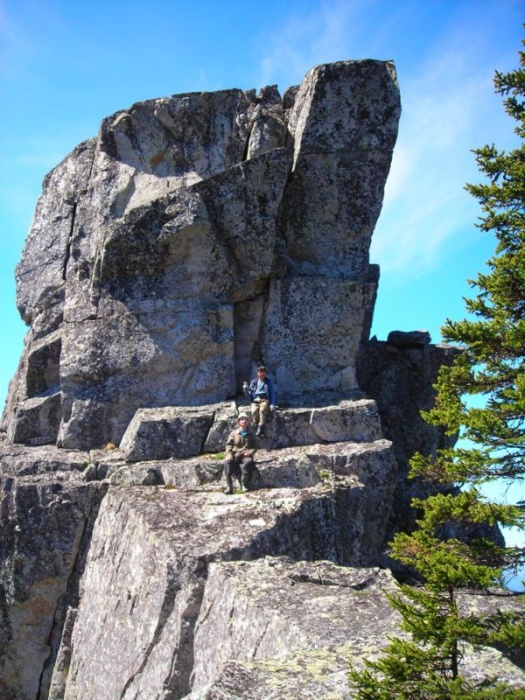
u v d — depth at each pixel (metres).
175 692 17.05
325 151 28.19
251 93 29.64
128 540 20.78
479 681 10.65
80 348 26.53
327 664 11.91
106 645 20.45
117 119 29.48
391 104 28.39
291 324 27.16
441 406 13.91
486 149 14.25
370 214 28.36
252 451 22.25
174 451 24.30
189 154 28.88
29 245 31.38
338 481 22.77
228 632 15.91
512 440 12.98
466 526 14.20
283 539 19.52
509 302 13.41
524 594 15.36
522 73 14.05
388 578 17.22
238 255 26.98
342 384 26.97
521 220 13.71
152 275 26.70
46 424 27.34
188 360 26.34
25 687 24.16
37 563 24.11
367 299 27.62
